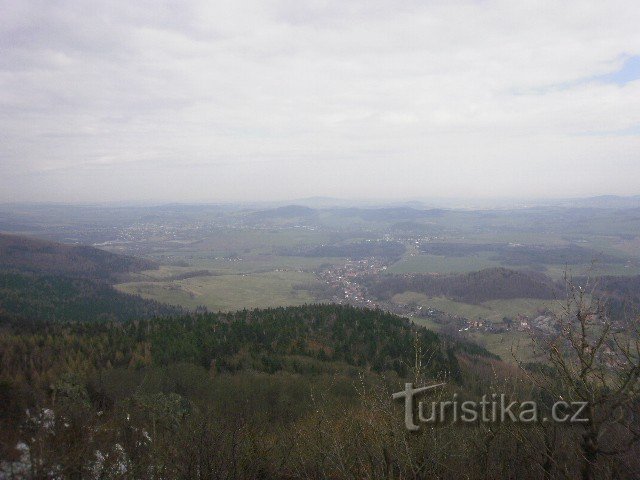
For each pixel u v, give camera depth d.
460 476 6.61
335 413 8.57
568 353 5.65
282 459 8.84
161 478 9.02
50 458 8.84
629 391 5.07
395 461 6.50
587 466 5.63
